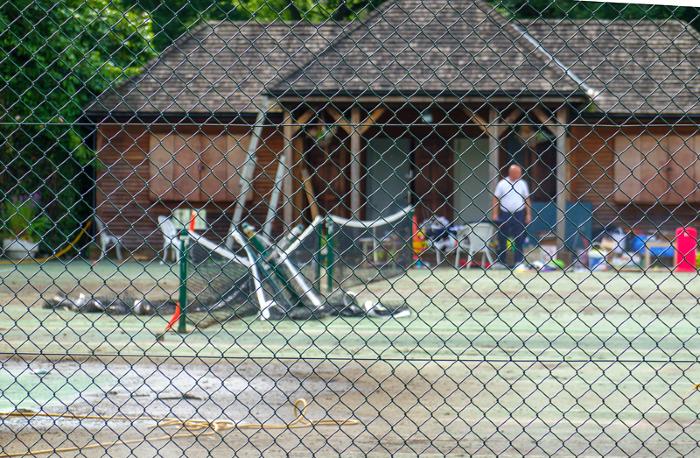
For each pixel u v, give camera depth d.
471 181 72.81
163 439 16.75
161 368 24.42
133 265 62.09
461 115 72.12
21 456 15.42
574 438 17.16
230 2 65.94
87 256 68.44
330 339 29.88
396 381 23.02
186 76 67.88
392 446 16.42
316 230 39.69
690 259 61.97
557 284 50.44
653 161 68.38
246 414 19.08
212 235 70.00
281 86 56.75
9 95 42.97
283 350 27.48
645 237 64.50
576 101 58.50
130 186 69.50
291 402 19.09
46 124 15.26
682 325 34.16
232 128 67.62
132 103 65.69
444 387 22.27
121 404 19.91
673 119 66.88
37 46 42.97
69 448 15.98
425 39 57.25
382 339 29.89
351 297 36.50
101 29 51.19
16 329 31.22
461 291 45.38
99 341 28.66
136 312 35.47
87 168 68.19
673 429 17.98
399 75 56.00
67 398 20.56
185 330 30.47
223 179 68.69
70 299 37.50
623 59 69.25
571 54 69.19
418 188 73.25
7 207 62.34
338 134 71.69
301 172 67.94
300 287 36.31
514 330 32.25
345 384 22.58
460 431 17.72
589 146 68.62
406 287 47.06
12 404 18.80
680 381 23.14
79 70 53.53
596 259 61.88
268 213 62.88
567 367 24.98
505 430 17.86
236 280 32.31
